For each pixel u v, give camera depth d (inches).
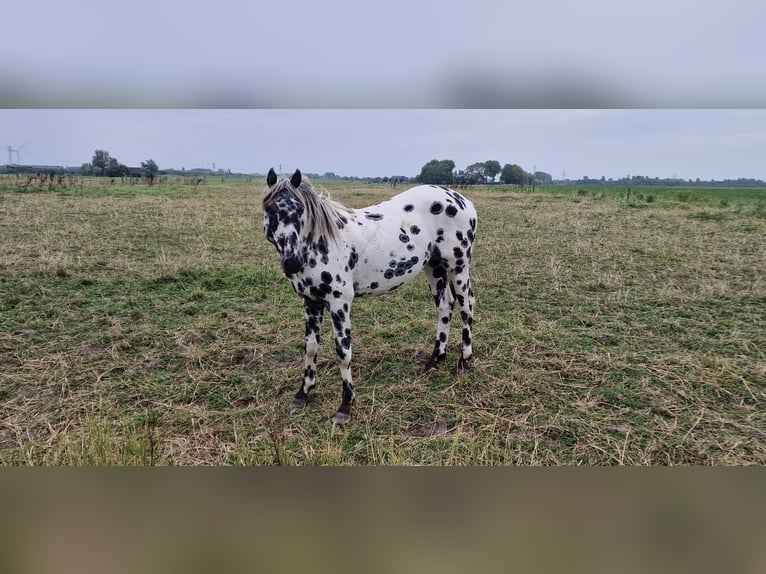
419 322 172.6
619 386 129.9
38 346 152.7
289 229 104.3
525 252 263.3
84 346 154.0
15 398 125.5
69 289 198.5
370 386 132.4
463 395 127.4
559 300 195.0
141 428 112.8
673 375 134.0
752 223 327.6
